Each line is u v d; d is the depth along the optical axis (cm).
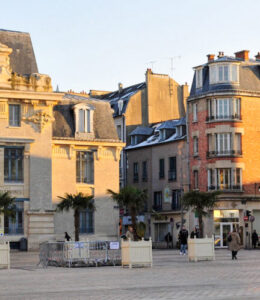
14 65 5734
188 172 6569
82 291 1961
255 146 6400
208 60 6775
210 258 3512
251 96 6400
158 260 3678
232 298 1664
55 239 5575
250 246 6219
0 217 5388
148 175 7131
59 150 5794
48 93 5538
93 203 5891
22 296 1842
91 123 5944
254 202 6331
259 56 6981
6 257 3216
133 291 1922
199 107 6481
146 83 7806
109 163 6016
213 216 6203
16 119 5525
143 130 7431
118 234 5956
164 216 6794
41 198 5569
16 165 5531
